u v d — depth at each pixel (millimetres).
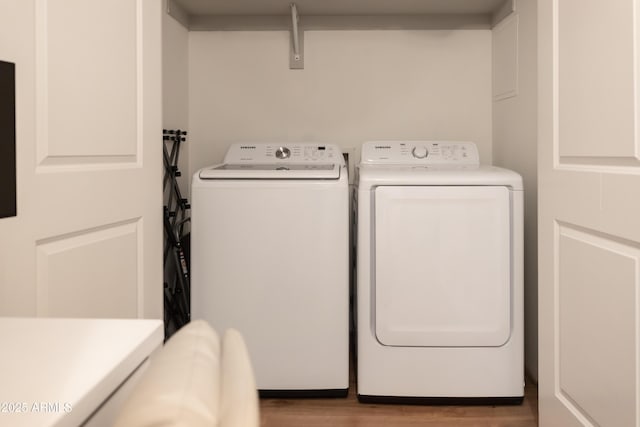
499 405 2012
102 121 1279
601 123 1255
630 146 1135
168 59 2461
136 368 633
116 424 317
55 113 1112
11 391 489
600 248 1273
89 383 506
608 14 1218
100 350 593
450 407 2002
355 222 2410
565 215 1447
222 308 2043
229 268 2035
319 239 2018
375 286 1993
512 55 2408
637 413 1128
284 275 2027
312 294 2027
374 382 2006
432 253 1965
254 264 2029
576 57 1377
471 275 1963
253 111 2783
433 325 1976
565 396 1484
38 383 506
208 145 2793
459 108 2754
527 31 2219
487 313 1967
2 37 964
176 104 2580
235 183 2020
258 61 2770
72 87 1165
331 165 2420
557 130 1501
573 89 1397
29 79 1035
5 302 991
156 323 691
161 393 324
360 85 2766
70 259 1181
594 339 1307
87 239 1246
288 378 2049
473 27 2730
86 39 1210
